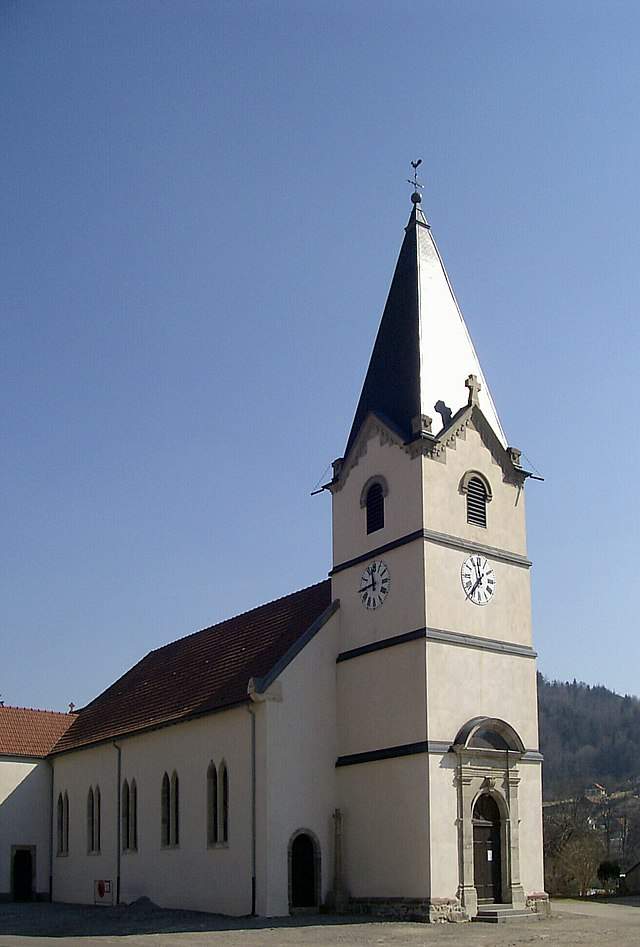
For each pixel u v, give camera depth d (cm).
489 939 3400
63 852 6197
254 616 5650
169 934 3709
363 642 4544
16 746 6550
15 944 3441
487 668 4412
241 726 4531
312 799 4409
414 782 4116
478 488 4625
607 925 3909
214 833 4644
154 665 6462
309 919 4081
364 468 4738
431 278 4981
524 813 4378
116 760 5678
